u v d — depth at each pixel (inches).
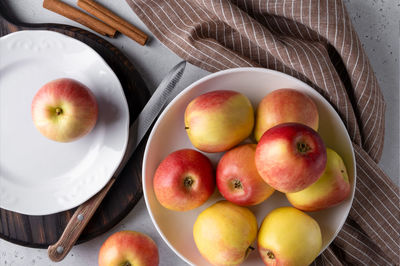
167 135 30.0
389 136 33.0
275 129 23.1
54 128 28.5
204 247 26.1
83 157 32.1
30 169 32.4
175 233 29.9
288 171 22.4
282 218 25.4
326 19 28.0
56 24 32.0
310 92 28.1
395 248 30.2
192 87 28.3
